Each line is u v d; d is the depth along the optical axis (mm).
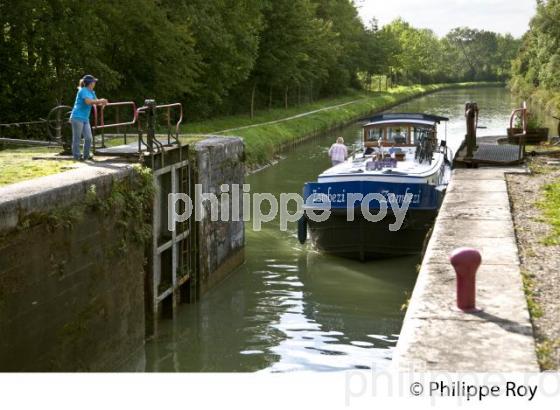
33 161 12750
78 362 9922
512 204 13758
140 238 11773
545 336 6742
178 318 13781
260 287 15633
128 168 11633
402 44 124750
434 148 20984
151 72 34312
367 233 17141
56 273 9312
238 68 41344
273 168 33094
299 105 61312
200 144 15625
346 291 15203
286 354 11906
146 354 12008
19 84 25750
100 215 10500
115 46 31844
